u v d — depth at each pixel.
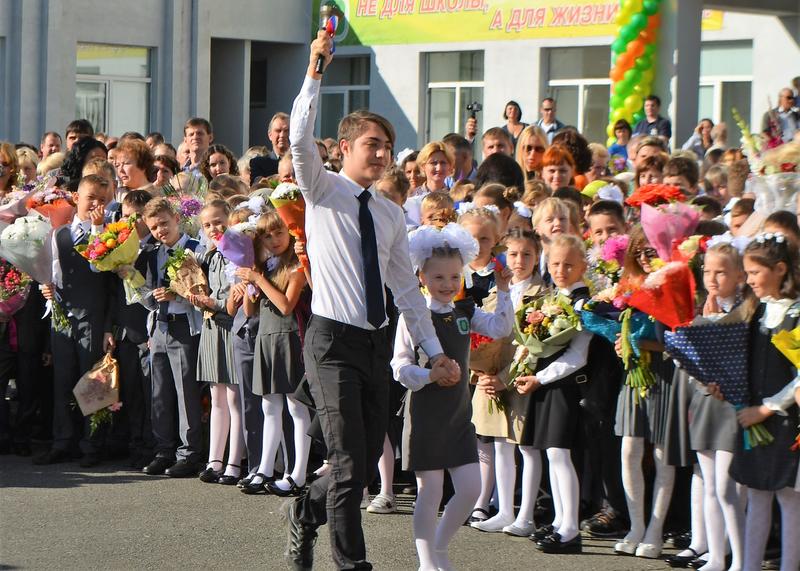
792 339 6.68
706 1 21.25
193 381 10.01
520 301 8.42
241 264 9.15
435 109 30.22
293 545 7.15
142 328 10.30
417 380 6.93
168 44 30.06
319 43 6.68
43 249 10.34
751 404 6.99
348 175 6.96
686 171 10.59
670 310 7.17
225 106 31.94
